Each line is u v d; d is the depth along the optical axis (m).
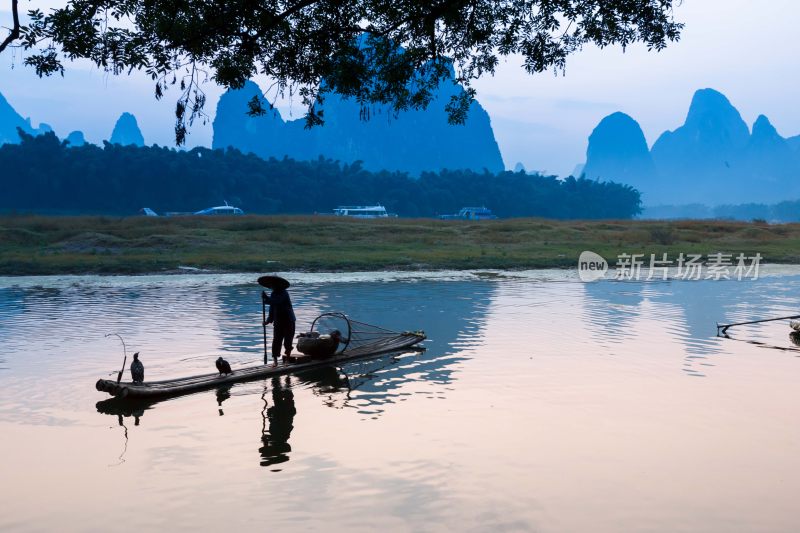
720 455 6.91
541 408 8.62
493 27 10.22
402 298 20.50
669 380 10.08
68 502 5.84
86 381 10.22
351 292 22.19
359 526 5.35
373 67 10.28
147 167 166.25
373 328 14.84
